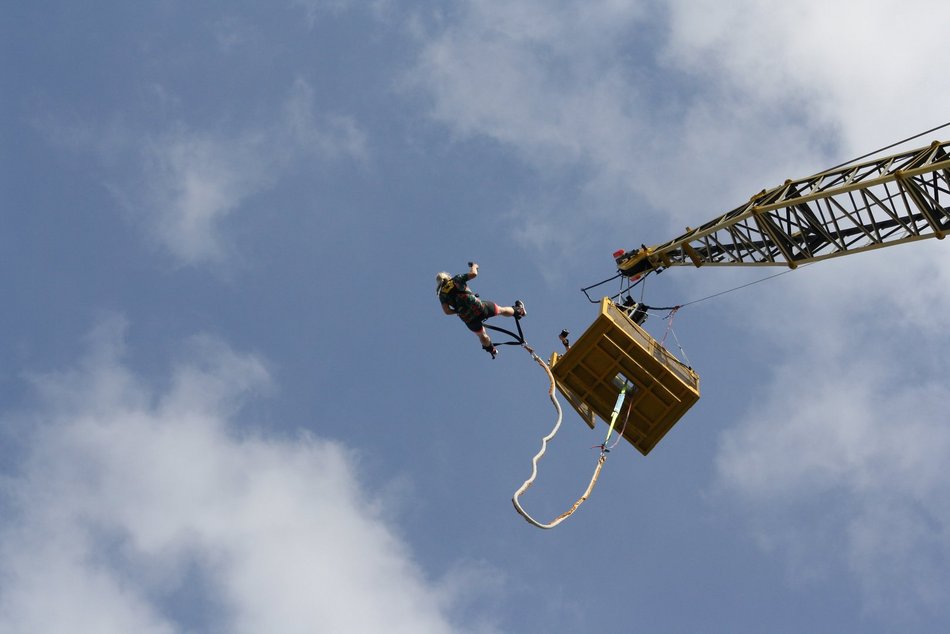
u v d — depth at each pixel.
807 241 37.94
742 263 40.66
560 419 31.97
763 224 38.31
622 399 33.62
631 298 43.03
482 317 32.94
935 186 33.12
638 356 33.56
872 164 35.12
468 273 32.53
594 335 33.53
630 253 44.84
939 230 33.59
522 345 33.50
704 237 41.41
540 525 28.64
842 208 35.91
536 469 29.94
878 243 35.66
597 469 31.45
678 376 33.69
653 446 34.69
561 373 34.44
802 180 37.44
